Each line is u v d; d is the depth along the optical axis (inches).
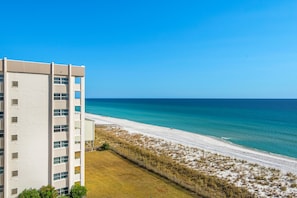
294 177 1711.4
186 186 1446.9
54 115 1181.1
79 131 1294.3
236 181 1628.9
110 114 6609.3
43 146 1157.7
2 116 1053.8
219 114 6333.7
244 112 6860.2
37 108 1135.6
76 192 1216.8
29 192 1088.2
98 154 2119.8
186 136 3272.6
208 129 3917.3
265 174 1774.1
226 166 1943.9
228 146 2716.5
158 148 2501.2
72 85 1234.6
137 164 1877.5
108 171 1704.0
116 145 2448.3
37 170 1144.8
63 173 1229.1
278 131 3673.7
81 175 1298.0
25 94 1101.1
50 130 1171.9
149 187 1444.4
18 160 1093.1
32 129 1124.5
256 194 1423.5
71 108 1230.3
